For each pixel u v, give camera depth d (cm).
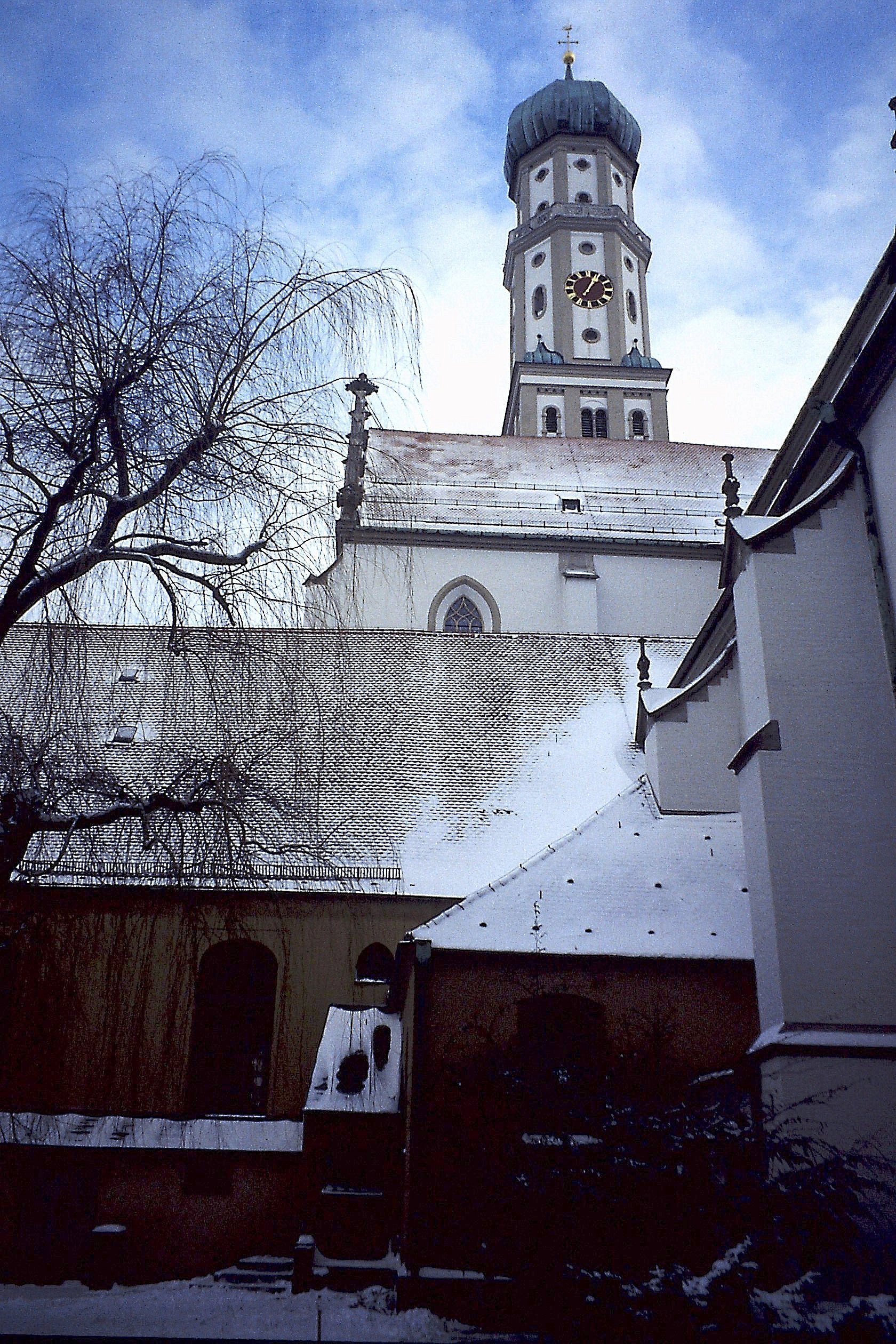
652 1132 1298
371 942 2539
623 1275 1205
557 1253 1244
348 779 2878
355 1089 2184
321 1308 1872
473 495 4747
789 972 1727
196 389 1355
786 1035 1678
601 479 5006
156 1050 2388
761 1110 1633
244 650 1525
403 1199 2014
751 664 1947
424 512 4556
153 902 1736
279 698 1583
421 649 3322
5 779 1395
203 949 2394
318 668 1620
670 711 2538
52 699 1462
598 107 7131
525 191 7225
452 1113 1697
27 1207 2238
